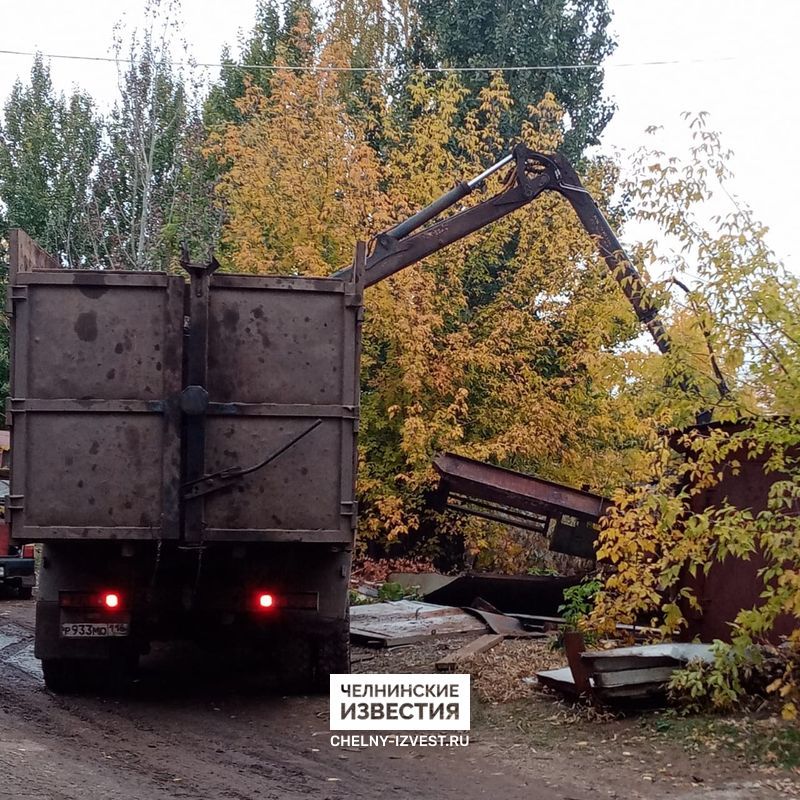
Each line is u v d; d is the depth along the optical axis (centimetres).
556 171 1362
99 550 891
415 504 1792
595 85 2608
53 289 838
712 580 918
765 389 812
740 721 754
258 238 1888
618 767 690
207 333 842
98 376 835
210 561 897
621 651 852
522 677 947
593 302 1739
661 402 860
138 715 856
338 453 855
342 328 860
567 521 1408
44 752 705
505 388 1803
